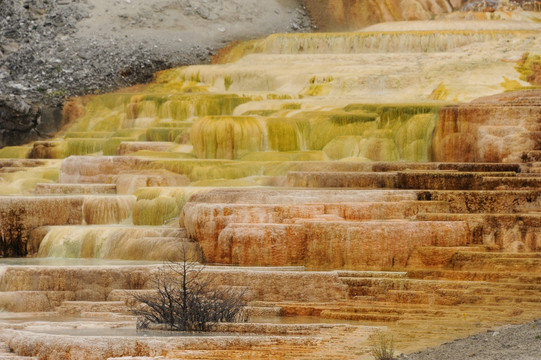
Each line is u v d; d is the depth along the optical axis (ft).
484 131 170.50
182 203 151.23
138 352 81.92
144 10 286.87
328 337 86.02
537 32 250.57
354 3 299.38
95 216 153.99
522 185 140.56
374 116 189.67
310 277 109.81
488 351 76.84
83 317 105.19
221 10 291.79
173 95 227.81
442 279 114.93
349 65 243.19
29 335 85.92
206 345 82.48
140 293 110.83
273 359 78.18
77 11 283.18
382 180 147.95
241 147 188.03
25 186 181.68
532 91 188.44
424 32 253.44
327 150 186.80
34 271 114.93
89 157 180.24
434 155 178.29
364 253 122.01
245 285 110.73
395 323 94.48
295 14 300.20
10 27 273.33
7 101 235.61
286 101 216.54
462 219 126.41
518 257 117.60
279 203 136.05
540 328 85.40
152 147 197.47
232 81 248.93
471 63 232.53
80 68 261.44
